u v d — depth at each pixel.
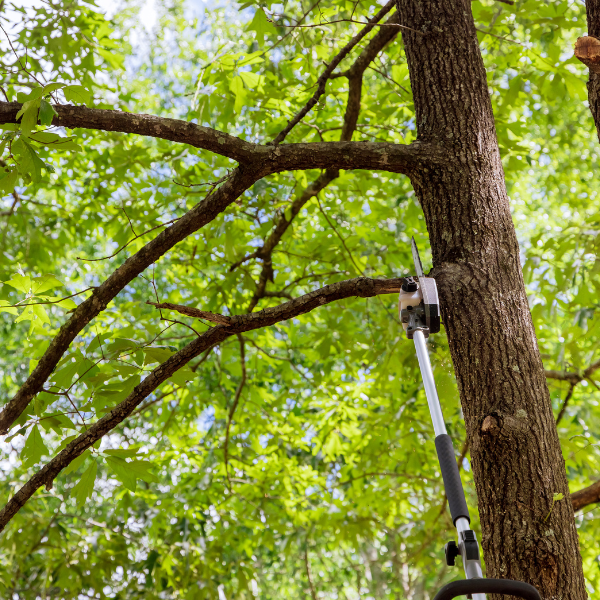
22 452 2.36
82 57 4.07
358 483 5.25
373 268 4.66
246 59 3.24
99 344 2.48
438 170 2.20
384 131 4.55
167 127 2.15
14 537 5.48
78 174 5.05
